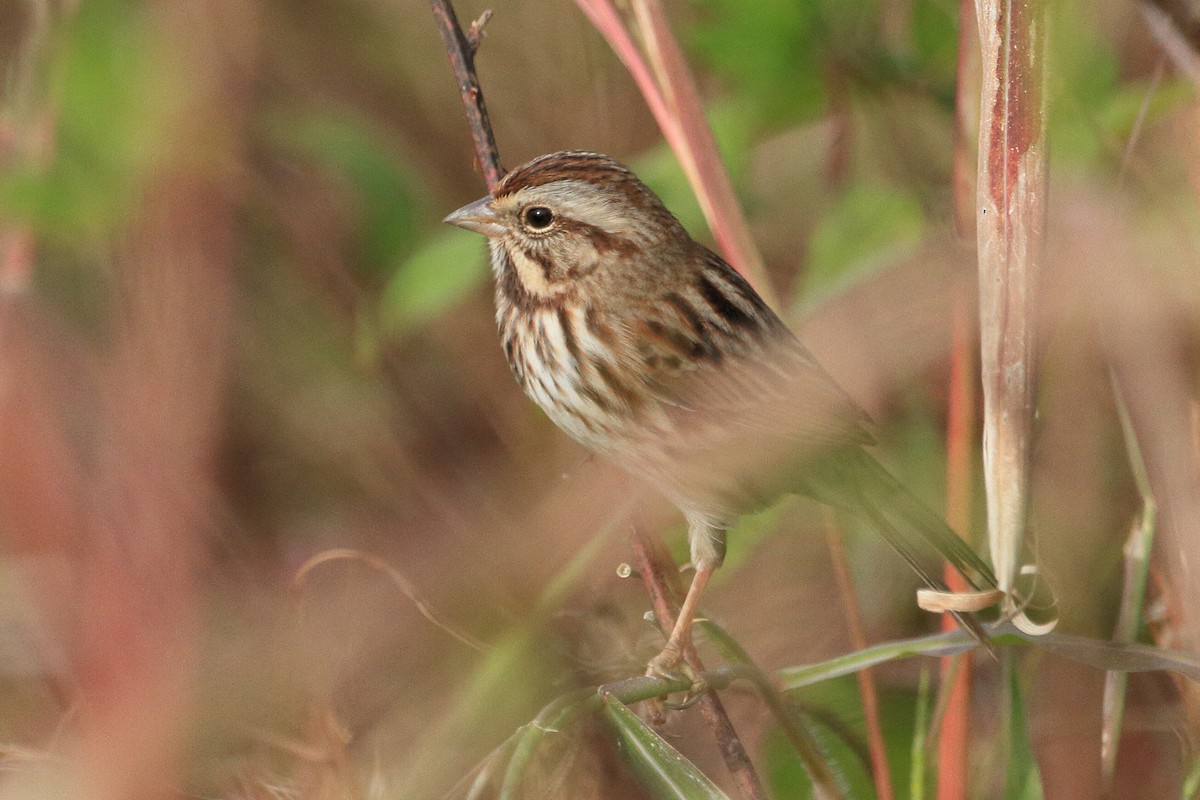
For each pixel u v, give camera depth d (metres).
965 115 8.48
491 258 9.70
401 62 13.34
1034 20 6.65
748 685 8.73
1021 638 7.66
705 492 9.25
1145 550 8.27
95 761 7.57
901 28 10.52
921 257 8.91
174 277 9.80
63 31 9.90
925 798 8.55
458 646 9.52
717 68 10.12
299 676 8.58
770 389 8.98
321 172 12.34
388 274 11.56
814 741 7.70
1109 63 8.96
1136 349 7.78
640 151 12.86
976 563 8.45
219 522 9.63
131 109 9.85
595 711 6.96
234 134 10.87
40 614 7.96
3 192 9.56
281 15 12.99
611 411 9.26
